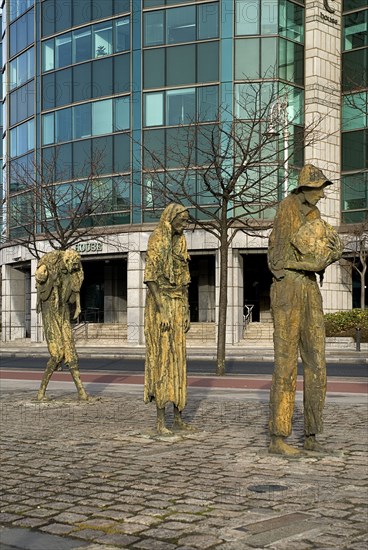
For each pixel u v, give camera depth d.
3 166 53.06
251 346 39.22
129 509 6.20
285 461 8.07
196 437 9.73
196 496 6.60
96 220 42.94
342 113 42.09
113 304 48.78
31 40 47.84
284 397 8.29
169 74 41.84
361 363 27.58
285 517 5.88
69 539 5.42
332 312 40.59
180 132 40.75
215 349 37.69
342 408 12.75
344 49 42.31
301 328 8.25
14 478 7.50
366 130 41.34
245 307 45.28
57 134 45.59
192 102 41.31
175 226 9.79
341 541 5.27
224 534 5.44
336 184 42.03
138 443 9.40
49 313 13.91
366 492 6.70
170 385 9.91
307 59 41.38
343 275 41.62
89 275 50.53
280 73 40.38
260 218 39.16
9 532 5.61
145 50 42.31
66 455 8.68
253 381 19.16
